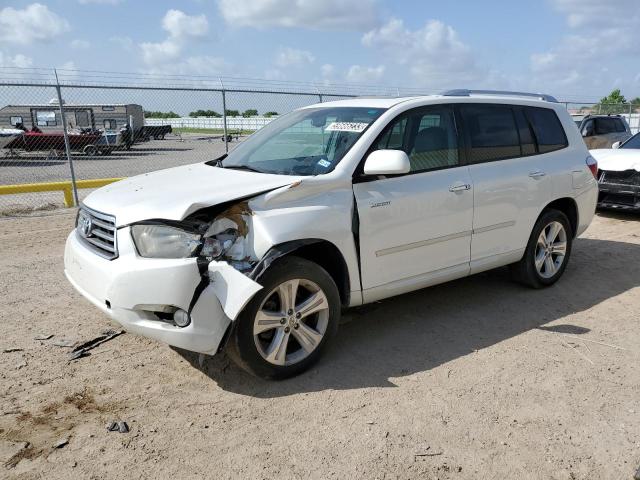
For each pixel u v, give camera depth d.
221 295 3.21
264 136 4.80
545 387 3.56
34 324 4.47
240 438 3.01
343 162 3.86
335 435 3.04
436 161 4.36
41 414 3.20
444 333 4.38
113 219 3.45
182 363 3.84
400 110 4.22
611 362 3.92
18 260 6.35
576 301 5.11
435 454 2.89
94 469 2.74
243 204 3.41
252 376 3.68
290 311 3.54
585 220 5.68
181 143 30.09
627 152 8.92
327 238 3.63
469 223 4.51
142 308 3.27
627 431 3.11
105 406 3.30
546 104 5.45
